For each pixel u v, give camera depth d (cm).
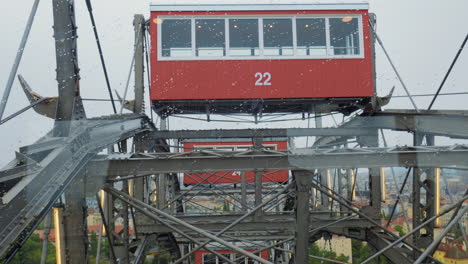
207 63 1048
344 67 1066
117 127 711
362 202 1128
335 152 607
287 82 1055
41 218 382
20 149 423
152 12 1045
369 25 1083
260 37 1060
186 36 1052
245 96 1046
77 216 502
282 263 1452
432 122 771
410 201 1036
